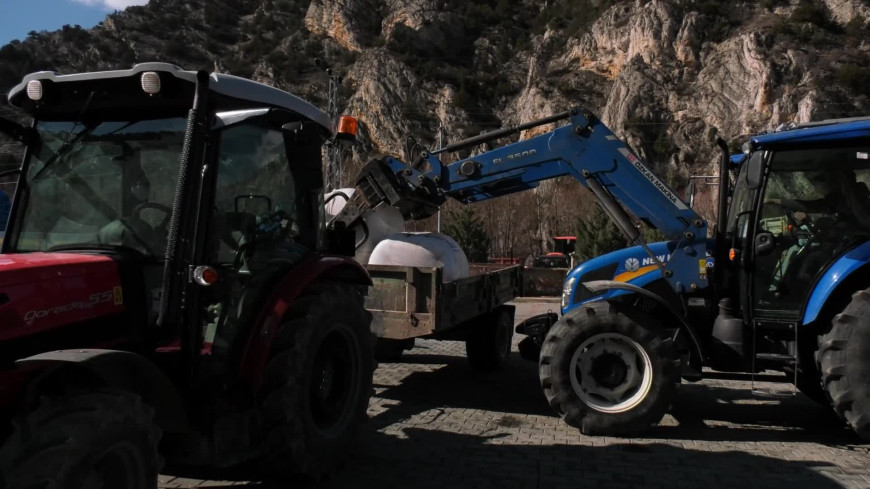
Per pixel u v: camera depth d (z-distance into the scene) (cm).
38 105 393
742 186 596
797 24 8312
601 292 610
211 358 377
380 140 9069
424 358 942
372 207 701
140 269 362
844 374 505
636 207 616
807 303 536
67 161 387
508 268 920
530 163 651
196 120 344
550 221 5034
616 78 8944
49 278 316
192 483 429
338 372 454
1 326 291
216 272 351
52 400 271
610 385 559
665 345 542
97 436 264
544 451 509
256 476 442
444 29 11306
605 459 491
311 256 455
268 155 432
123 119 383
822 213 548
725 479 451
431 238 712
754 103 7600
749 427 582
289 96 443
